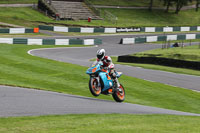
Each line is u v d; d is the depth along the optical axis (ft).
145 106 76.54
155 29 392.27
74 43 275.59
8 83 87.40
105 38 325.83
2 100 59.62
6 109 52.06
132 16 484.33
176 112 72.95
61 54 217.15
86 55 224.94
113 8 504.02
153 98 97.86
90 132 39.32
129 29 374.22
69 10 419.54
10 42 242.17
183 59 179.22
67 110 55.31
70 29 342.03
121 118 50.06
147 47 287.69
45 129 40.22
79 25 366.63
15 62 134.92
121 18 461.78
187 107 92.27
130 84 113.50
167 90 112.06
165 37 335.67
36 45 249.75
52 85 97.14
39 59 155.53
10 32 294.46
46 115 49.42
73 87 98.37
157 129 42.60
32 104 58.13
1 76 101.96
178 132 41.47
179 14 549.95
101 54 64.49
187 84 129.80
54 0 432.66
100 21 412.57
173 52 203.51
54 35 313.32
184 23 506.89
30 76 108.17
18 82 93.71
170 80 136.05
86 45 279.28
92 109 58.34
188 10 588.91
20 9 401.70
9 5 415.85
